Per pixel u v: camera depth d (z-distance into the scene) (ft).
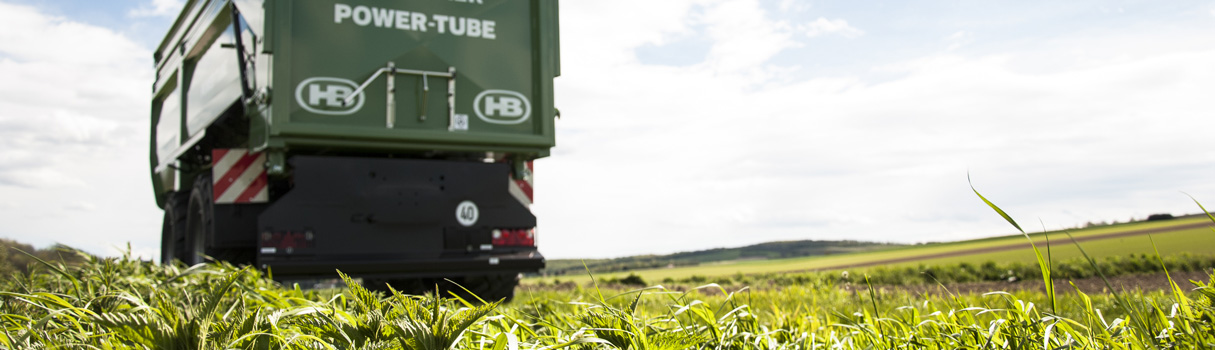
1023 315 5.36
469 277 21.80
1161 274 22.59
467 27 20.74
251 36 20.36
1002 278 24.81
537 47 21.49
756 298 15.46
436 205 19.95
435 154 21.21
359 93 19.43
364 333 3.87
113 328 3.14
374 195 19.45
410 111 19.92
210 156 27.48
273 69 18.53
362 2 19.67
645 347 4.80
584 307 6.50
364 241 19.25
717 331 6.07
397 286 21.58
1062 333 5.45
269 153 19.40
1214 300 4.97
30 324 4.35
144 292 8.54
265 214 18.54
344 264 18.72
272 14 18.65
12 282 8.40
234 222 20.68
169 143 32.24
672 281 32.65
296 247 18.62
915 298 14.19
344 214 19.17
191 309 3.36
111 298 5.75
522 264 20.51
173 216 27.35
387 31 19.85
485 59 20.86
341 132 19.06
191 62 29.27
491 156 21.98
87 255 9.96
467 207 20.25
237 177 20.70
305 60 18.99
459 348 4.42
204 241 21.65
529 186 22.61
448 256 19.90
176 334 3.19
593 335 4.83
